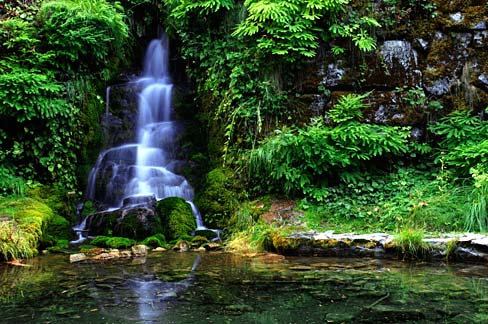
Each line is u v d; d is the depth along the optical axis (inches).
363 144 278.5
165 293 155.7
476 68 312.0
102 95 368.2
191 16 349.1
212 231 280.8
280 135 289.0
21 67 303.9
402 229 236.8
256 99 313.9
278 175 278.1
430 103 307.9
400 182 280.4
